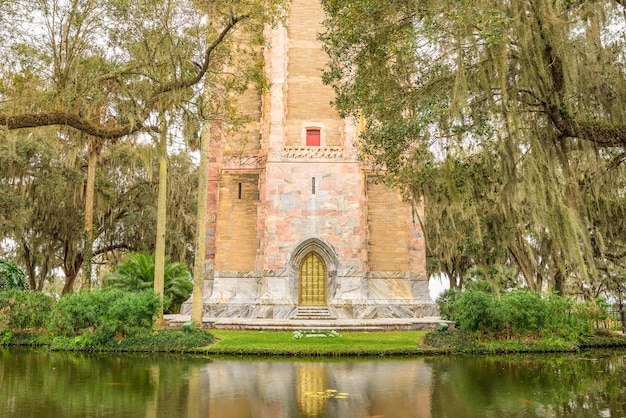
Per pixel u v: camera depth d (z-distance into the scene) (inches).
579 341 815.7
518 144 482.6
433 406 385.4
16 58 538.3
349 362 624.4
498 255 719.1
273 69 1153.4
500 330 771.4
